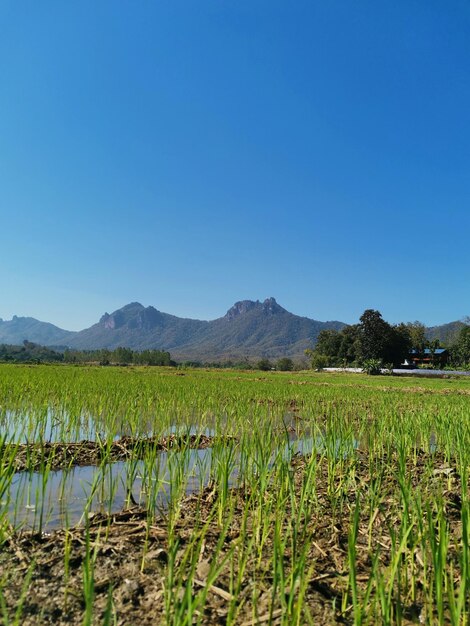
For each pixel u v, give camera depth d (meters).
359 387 28.45
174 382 21.83
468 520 3.03
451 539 4.01
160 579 3.35
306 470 4.84
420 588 3.32
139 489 5.98
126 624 2.79
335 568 3.72
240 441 6.13
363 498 5.50
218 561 3.67
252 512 4.88
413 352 96.81
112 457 7.64
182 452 5.43
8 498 3.79
